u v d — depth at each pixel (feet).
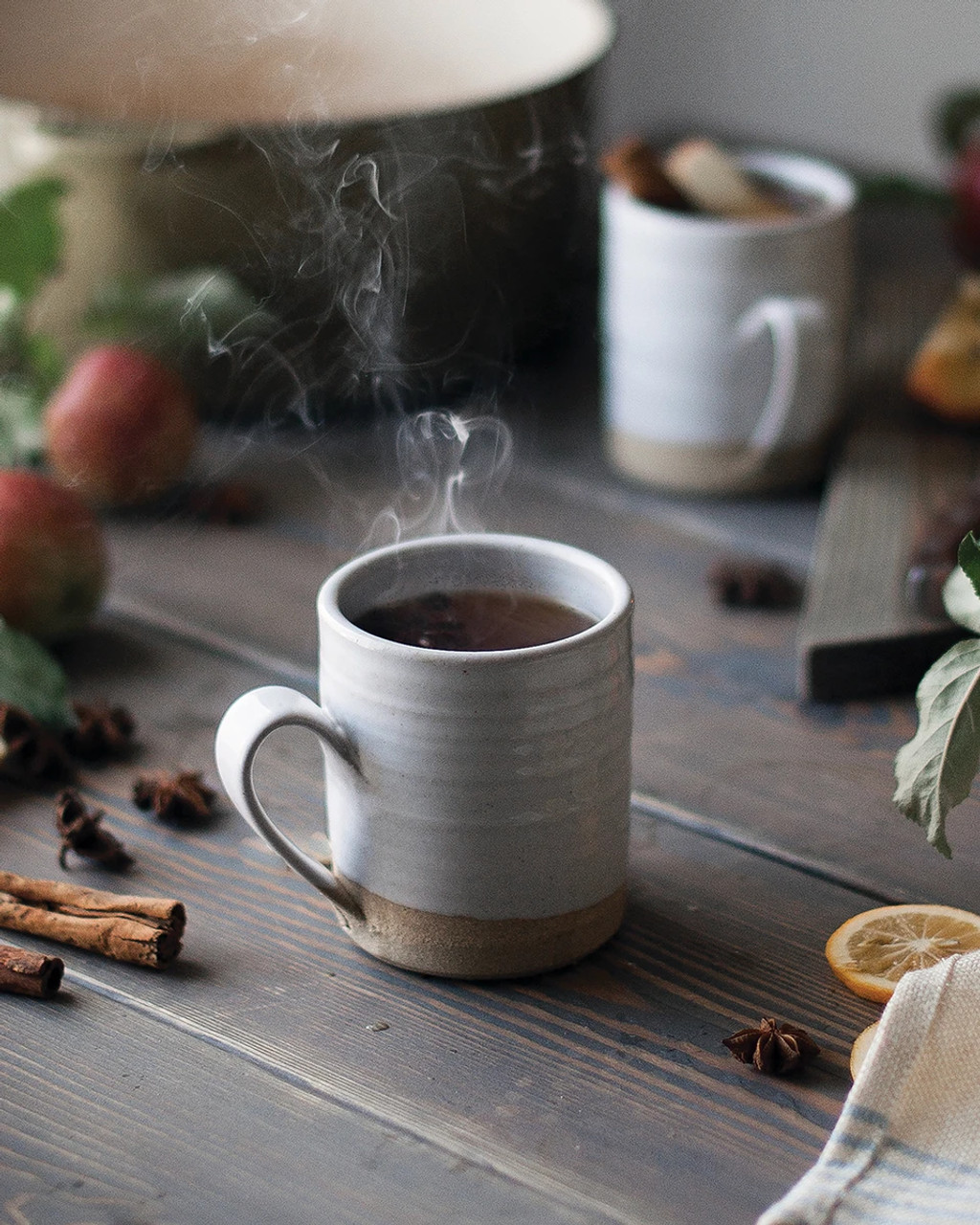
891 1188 2.94
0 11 4.28
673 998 3.19
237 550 4.04
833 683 3.66
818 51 5.31
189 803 3.45
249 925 3.30
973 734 3.17
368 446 4.30
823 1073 3.10
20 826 3.47
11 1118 3.07
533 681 3.08
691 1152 3.02
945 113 4.83
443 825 3.13
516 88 4.05
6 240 4.02
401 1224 2.96
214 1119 3.07
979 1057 3.01
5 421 4.09
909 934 3.22
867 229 4.98
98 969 3.25
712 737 3.59
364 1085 3.10
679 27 5.39
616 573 3.22
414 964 3.21
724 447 4.09
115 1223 2.97
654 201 4.12
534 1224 2.96
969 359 4.14
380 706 3.11
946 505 3.79
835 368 4.11
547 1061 3.12
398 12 4.31
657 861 3.39
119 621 3.88
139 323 4.12
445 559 3.29
